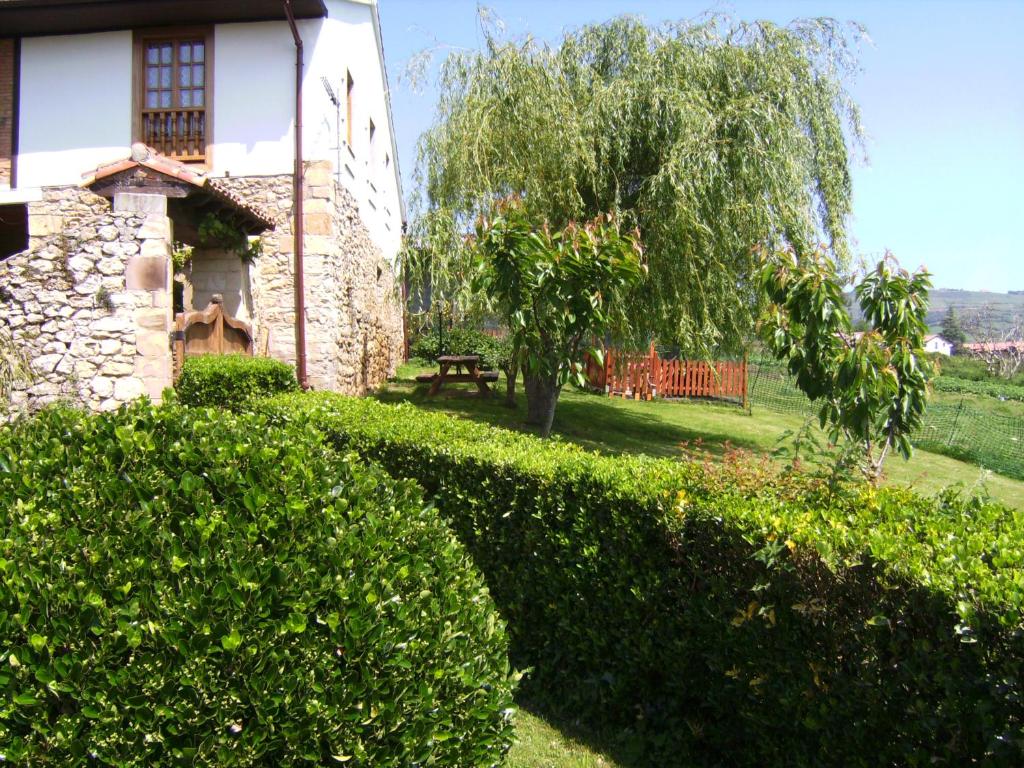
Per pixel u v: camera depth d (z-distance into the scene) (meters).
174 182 7.33
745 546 2.73
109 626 1.72
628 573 3.19
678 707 3.10
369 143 12.77
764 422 15.03
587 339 7.41
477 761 1.93
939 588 2.12
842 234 9.92
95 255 7.20
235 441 2.68
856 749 2.35
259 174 9.84
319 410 5.12
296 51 9.73
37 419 3.10
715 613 2.85
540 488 3.58
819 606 2.46
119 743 1.60
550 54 9.15
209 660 1.69
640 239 8.95
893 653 2.27
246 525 2.09
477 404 12.02
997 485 11.31
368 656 1.80
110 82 9.91
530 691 3.65
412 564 2.16
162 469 2.45
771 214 8.98
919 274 4.18
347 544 2.08
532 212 8.64
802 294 4.24
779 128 8.99
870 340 3.81
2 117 9.98
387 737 1.77
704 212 8.82
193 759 1.62
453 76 9.35
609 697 3.34
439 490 4.08
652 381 17.41
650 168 9.29
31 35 9.95
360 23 11.62
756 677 2.71
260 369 7.81
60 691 1.61
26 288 7.14
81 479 2.39
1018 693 1.86
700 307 9.13
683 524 2.97
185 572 1.87
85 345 7.16
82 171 9.94
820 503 2.97
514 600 3.73
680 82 9.25
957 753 2.04
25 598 1.74
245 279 9.20
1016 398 27.77
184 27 9.86
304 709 1.70
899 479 10.97
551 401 5.83
